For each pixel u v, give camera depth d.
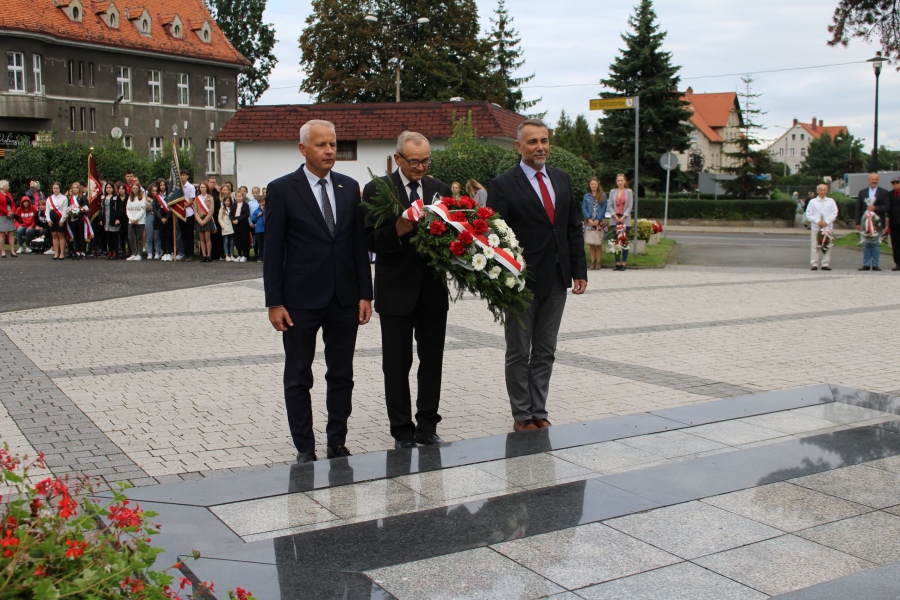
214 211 21.80
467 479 5.01
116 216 22.47
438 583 3.63
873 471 5.14
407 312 5.91
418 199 5.93
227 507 4.55
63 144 31.58
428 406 6.15
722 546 4.05
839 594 3.42
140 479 5.49
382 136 30.36
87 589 2.29
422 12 51.97
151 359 9.39
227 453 6.09
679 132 46.97
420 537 4.12
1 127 44.09
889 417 6.43
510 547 4.02
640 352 9.70
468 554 3.94
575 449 5.62
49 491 2.61
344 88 51.53
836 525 4.32
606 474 5.11
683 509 4.52
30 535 2.43
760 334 10.87
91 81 47.97
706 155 99.38
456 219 5.63
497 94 54.53
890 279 17.42
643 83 46.25
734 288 15.88
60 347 10.10
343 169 31.16
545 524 4.30
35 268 20.22
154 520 4.35
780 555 3.95
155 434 6.53
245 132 31.66
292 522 4.34
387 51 51.97
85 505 2.69
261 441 6.39
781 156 155.75
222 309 13.32
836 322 11.80
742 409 6.63
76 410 7.21
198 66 54.34
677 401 7.48
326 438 6.37
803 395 7.06
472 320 12.26
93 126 47.97
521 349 6.48
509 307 5.78
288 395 5.75
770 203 44.28
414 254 5.91
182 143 53.56
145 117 51.09
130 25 50.75
